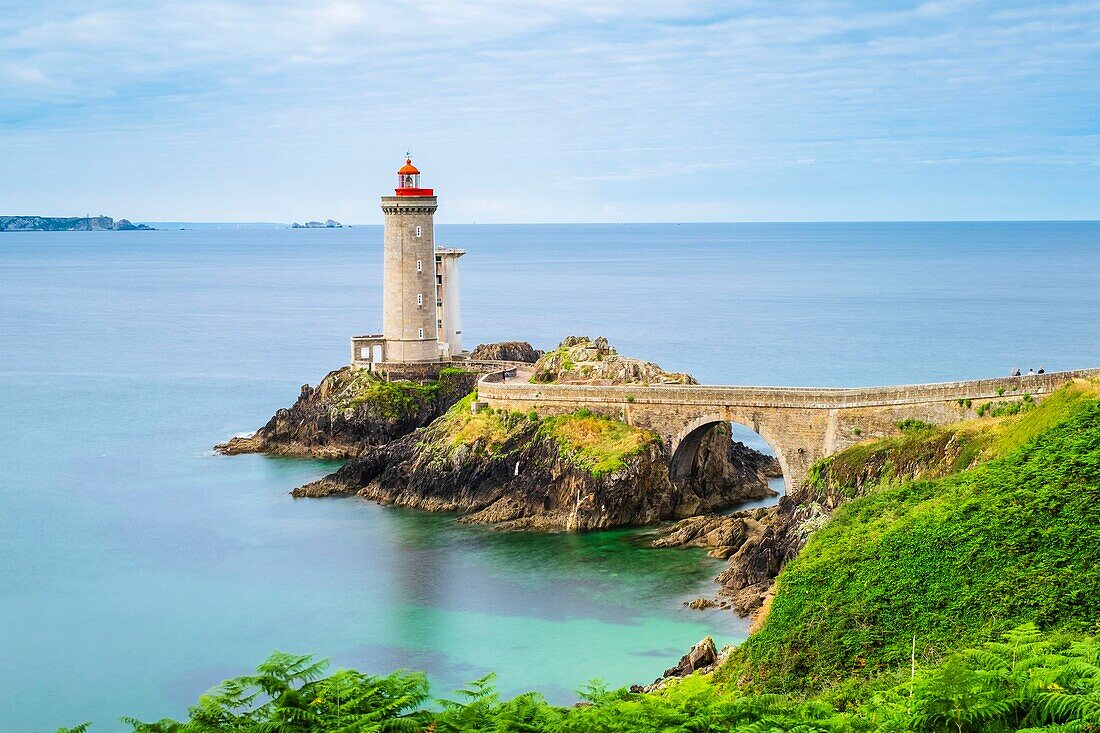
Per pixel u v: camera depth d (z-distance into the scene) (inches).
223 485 4987.7
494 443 4608.8
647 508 4291.3
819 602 2755.9
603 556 3919.8
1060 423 3120.1
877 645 2509.8
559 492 4365.2
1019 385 3617.1
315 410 5684.1
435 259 5954.7
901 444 3703.3
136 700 2933.1
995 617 2410.2
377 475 4869.6
